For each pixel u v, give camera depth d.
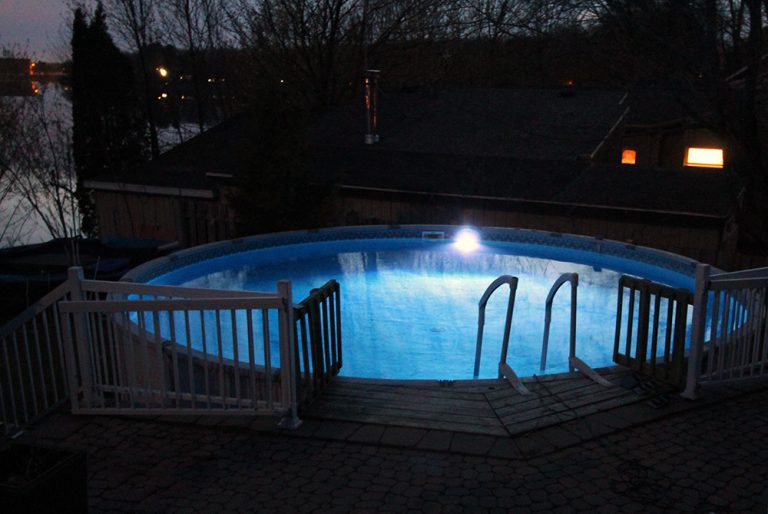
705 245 12.10
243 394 5.55
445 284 11.52
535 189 13.96
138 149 21.61
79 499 3.64
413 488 4.22
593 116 18.28
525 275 11.88
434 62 30.42
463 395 5.54
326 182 14.58
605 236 13.20
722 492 4.11
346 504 4.07
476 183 14.57
